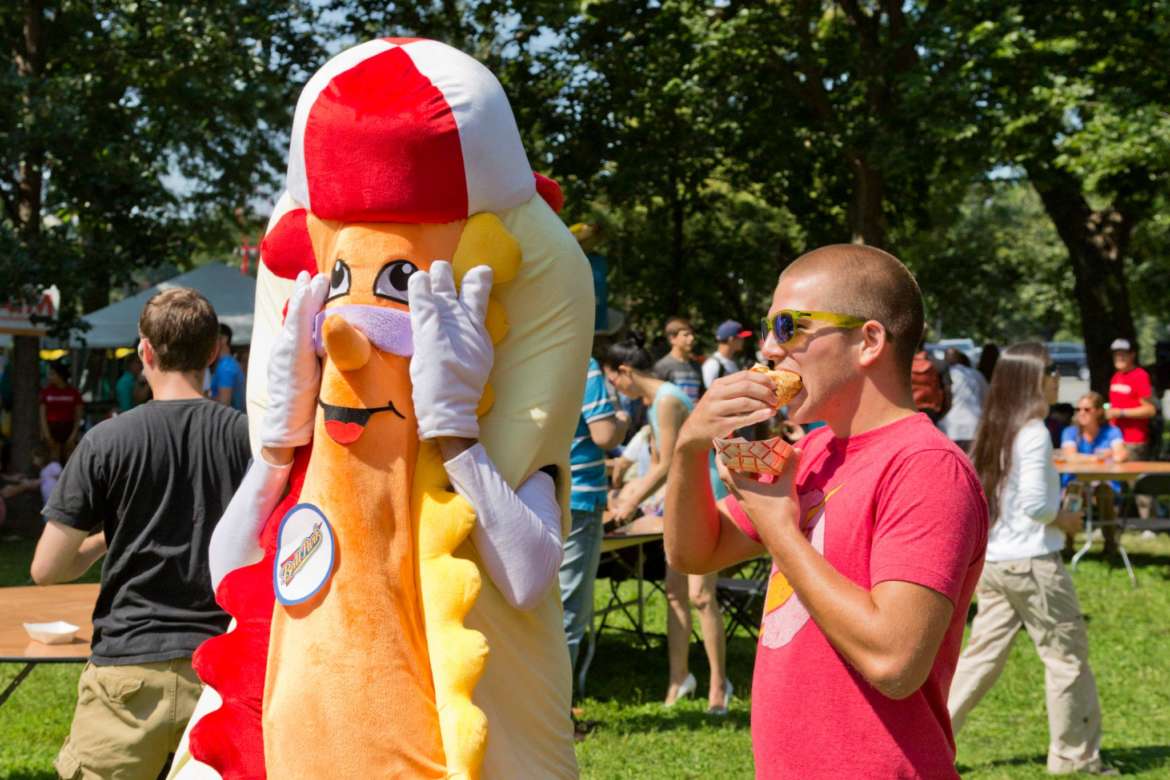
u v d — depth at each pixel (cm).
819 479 231
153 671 336
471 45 1775
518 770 256
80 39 1484
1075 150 1505
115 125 1468
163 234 1452
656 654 785
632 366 643
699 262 2406
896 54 1639
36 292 1364
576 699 671
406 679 241
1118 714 665
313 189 260
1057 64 1514
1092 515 1235
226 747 254
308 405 258
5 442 1594
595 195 1911
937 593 206
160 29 1425
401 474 248
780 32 1639
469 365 249
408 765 237
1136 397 1328
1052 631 548
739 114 1803
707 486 245
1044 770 562
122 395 1597
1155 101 1480
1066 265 2834
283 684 245
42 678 720
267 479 264
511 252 260
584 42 1739
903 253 2473
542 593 255
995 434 541
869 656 205
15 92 1336
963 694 550
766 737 225
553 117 1823
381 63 262
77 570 357
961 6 1498
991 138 1482
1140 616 905
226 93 1467
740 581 786
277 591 252
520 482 264
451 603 244
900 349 229
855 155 1691
